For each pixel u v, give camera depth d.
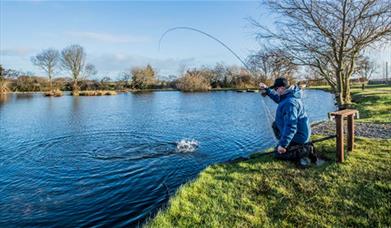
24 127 16.06
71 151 10.14
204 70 65.44
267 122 16.34
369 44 13.91
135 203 5.71
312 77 16.77
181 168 7.78
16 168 8.29
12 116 21.39
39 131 14.69
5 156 9.67
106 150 10.12
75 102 36.03
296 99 5.41
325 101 29.03
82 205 5.75
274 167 5.66
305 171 5.33
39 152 10.12
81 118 19.92
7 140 12.46
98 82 65.12
